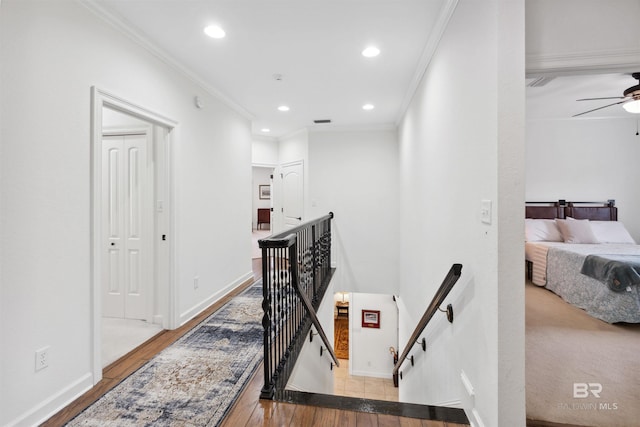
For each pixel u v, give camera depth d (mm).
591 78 3217
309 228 3686
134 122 3008
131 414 1700
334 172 5445
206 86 3328
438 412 1731
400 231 4980
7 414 1510
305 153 5516
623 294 2834
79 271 1895
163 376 2068
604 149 4832
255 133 5906
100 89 2035
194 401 1810
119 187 3115
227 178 3912
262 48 2631
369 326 6375
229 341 2590
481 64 1538
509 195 1352
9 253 1521
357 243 5406
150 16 2166
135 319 3104
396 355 6113
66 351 1804
